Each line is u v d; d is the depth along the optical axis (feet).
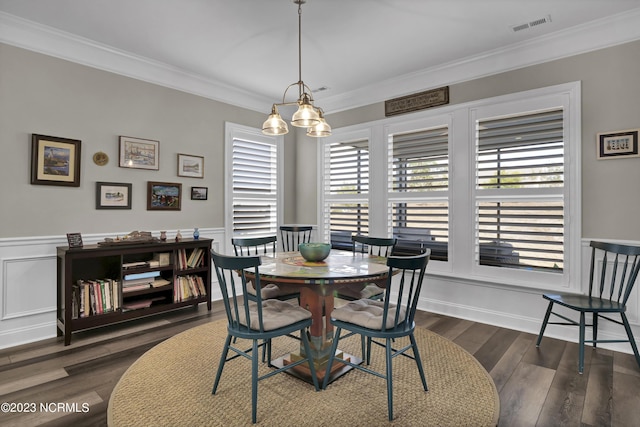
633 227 8.74
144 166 11.62
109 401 6.48
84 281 10.07
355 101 14.33
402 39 9.99
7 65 9.02
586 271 9.37
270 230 15.74
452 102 11.77
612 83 8.98
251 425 5.79
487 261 11.05
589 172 9.32
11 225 9.14
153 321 11.05
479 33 9.64
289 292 9.11
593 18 8.86
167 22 9.13
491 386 7.07
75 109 10.18
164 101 12.17
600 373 7.68
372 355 8.62
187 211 12.87
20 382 7.20
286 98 15.29
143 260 11.79
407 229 12.91
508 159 10.64
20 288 9.30
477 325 10.90
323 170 15.51
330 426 5.79
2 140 8.98
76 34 9.80
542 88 10.00
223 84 13.56
